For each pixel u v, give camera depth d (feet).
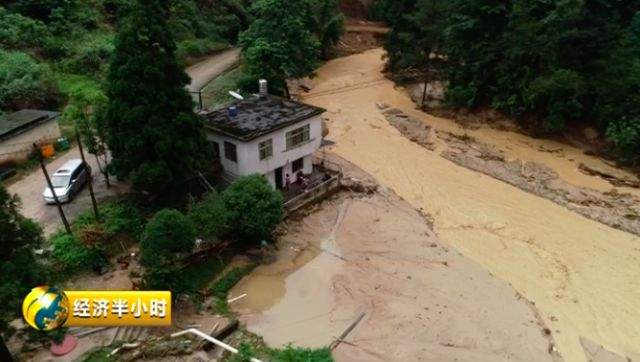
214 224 86.99
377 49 262.67
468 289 90.22
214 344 73.15
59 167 109.91
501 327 81.35
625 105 138.10
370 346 76.38
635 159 133.90
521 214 115.24
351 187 121.49
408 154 143.95
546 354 76.43
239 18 248.32
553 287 92.27
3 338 58.70
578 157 141.90
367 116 170.19
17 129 110.93
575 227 110.11
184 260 87.25
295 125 111.04
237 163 105.40
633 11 153.99
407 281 91.61
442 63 203.62
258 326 80.02
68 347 69.00
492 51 161.89
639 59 144.77
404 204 118.52
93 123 98.37
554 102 147.23
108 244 86.48
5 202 58.85
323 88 198.08
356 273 93.30
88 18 186.80
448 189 125.90
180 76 90.38
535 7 153.99
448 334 79.00
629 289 91.86
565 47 146.82
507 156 143.02
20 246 58.90
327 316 82.74
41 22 170.09
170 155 88.94
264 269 93.40
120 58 86.69
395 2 199.82
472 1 162.50
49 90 138.31
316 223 108.27
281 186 115.85
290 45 161.99
